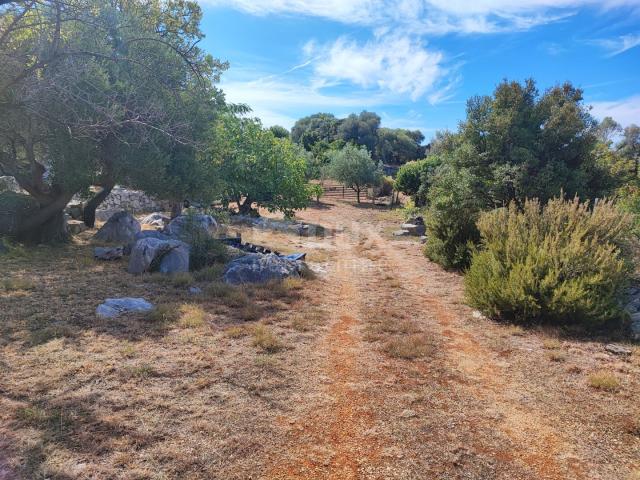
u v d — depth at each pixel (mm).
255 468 3508
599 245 7742
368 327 7336
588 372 5629
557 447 3975
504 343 6734
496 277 8031
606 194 16484
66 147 10703
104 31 9422
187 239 11836
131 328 6438
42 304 7281
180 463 3496
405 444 3947
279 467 3541
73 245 13234
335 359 5875
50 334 5957
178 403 4414
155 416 4141
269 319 7398
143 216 22500
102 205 22703
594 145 16891
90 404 4266
